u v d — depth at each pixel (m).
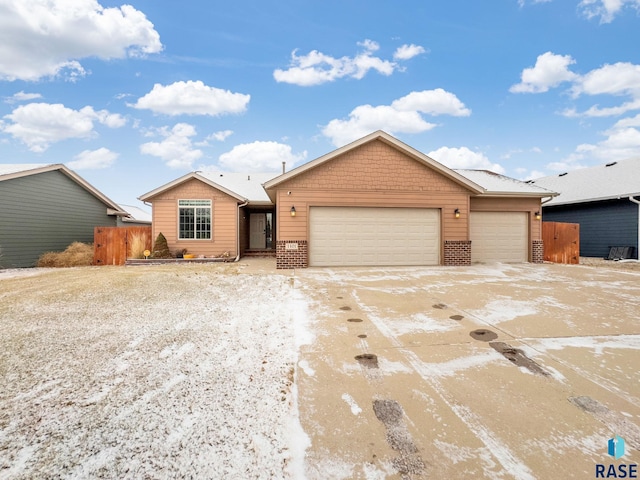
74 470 1.82
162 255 12.30
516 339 3.83
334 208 10.43
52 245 13.63
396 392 2.67
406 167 10.62
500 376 2.94
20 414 2.36
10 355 3.42
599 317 4.65
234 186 16.14
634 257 13.64
